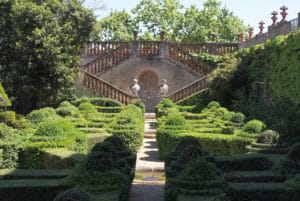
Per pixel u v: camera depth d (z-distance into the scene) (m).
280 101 21.16
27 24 28.44
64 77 29.02
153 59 37.81
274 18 30.91
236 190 9.52
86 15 30.61
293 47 22.80
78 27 30.53
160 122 23.17
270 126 20.44
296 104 21.27
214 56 37.47
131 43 37.81
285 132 18.72
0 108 27.17
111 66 37.44
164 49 37.91
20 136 16.66
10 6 29.52
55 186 9.87
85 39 31.05
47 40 28.09
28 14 28.34
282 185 9.81
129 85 37.72
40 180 10.45
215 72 31.42
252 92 28.38
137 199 12.64
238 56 32.62
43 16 28.58
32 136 15.70
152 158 20.33
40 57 27.95
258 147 15.06
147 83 38.09
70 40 29.31
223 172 11.70
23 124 21.69
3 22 29.61
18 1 29.14
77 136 16.38
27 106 30.75
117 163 11.14
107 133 20.03
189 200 8.82
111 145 11.53
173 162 11.28
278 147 14.88
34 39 28.02
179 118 20.36
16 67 28.44
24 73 28.44
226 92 30.98
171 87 37.81
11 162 14.65
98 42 38.31
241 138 17.12
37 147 14.76
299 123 18.62
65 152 14.00
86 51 38.28
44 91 29.05
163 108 31.17
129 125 20.81
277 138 15.30
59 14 30.20
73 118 24.39
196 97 34.00
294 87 22.22
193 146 11.06
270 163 12.59
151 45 37.94
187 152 10.96
